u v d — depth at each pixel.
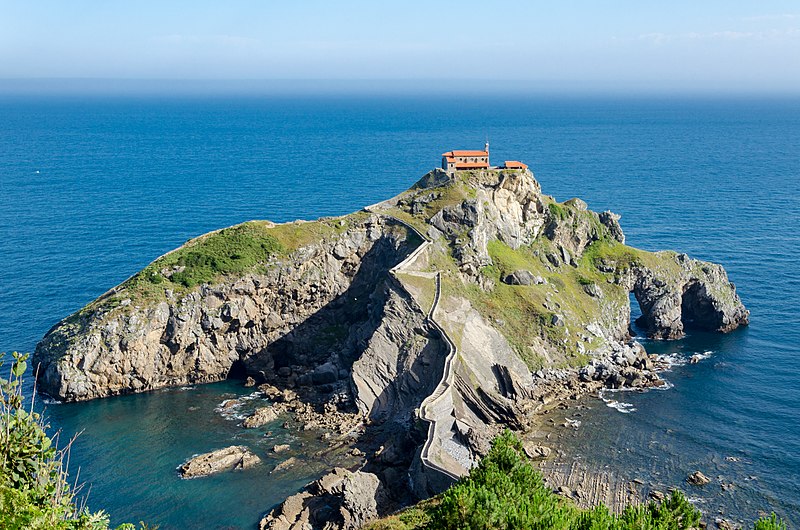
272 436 121.00
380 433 122.12
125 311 138.50
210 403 134.25
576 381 141.50
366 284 165.88
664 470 108.81
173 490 104.00
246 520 97.19
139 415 128.25
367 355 136.00
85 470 108.50
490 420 124.81
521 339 147.62
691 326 172.12
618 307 166.00
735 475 107.12
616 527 59.44
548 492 69.94
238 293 149.12
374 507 97.25
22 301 167.25
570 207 181.00
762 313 172.62
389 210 174.62
